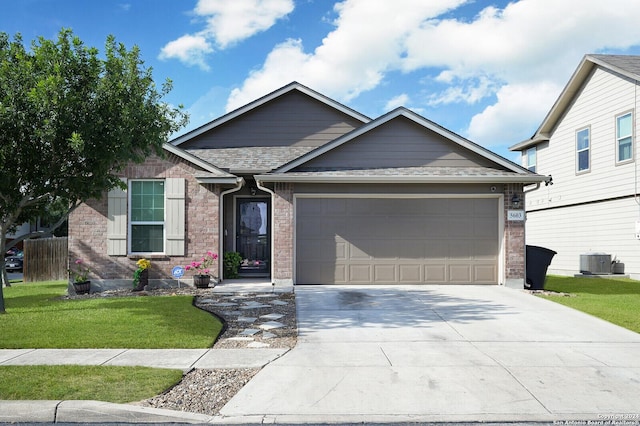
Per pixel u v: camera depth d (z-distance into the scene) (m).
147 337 7.19
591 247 18.08
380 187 12.55
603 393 5.03
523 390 5.10
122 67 9.09
